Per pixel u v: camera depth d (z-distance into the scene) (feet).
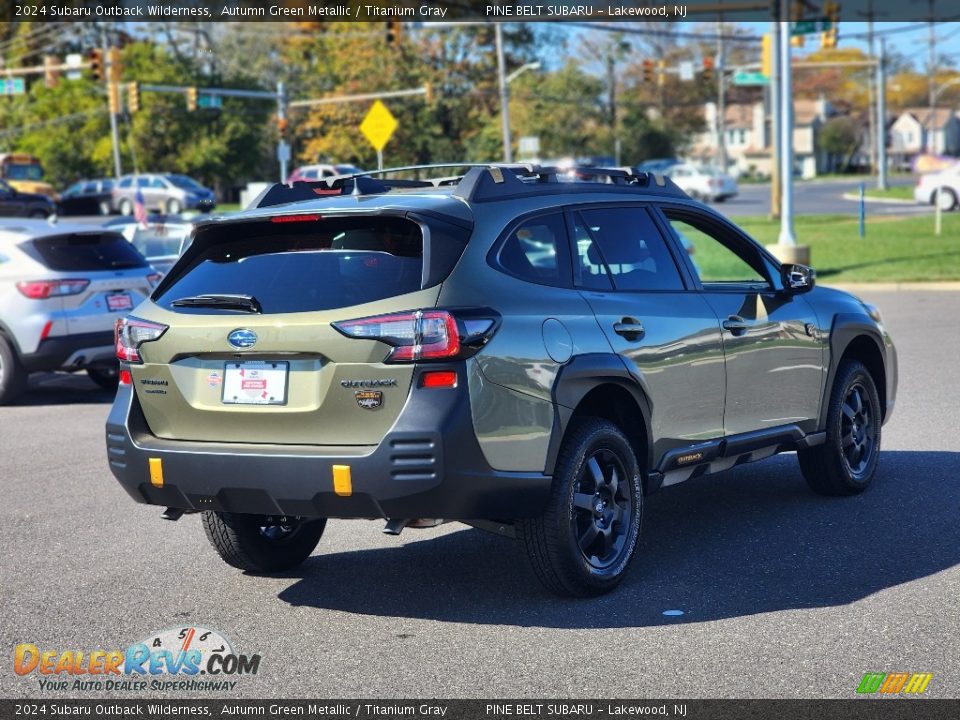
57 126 251.39
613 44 298.35
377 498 16.16
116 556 21.56
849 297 25.17
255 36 272.72
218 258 18.04
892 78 537.65
